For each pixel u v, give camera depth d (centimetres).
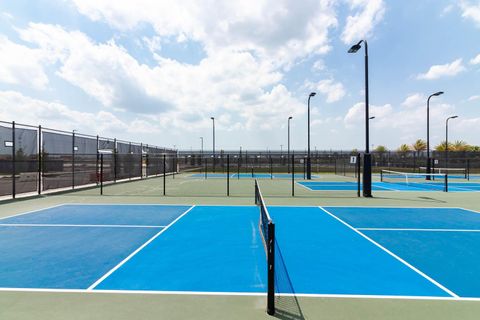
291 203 1230
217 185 2103
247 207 1114
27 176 1605
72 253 562
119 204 1192
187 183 2284
